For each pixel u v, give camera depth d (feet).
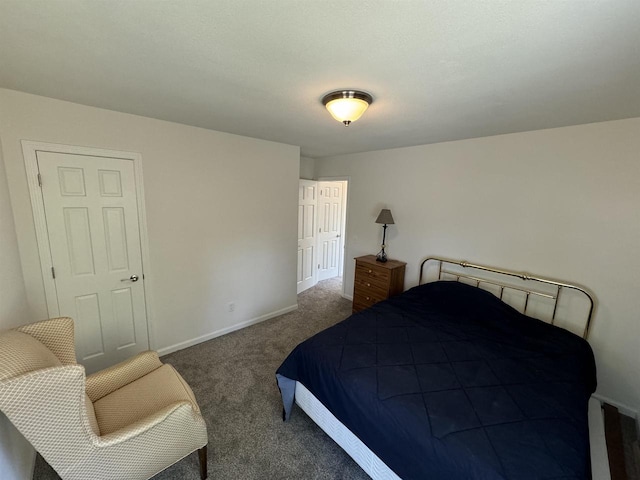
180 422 4.67
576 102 5.77
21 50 4.22
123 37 3.84
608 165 6.97
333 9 3.12
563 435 4.10
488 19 3.23
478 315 8.14
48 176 6.71
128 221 8.01
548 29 3.39
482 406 4.63
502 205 8.82
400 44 3.81
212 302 10.22
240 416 6.76
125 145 7.68
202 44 3.99
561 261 7.81
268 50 4.09
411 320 7.75
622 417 6.95
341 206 18.33
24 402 3.24
